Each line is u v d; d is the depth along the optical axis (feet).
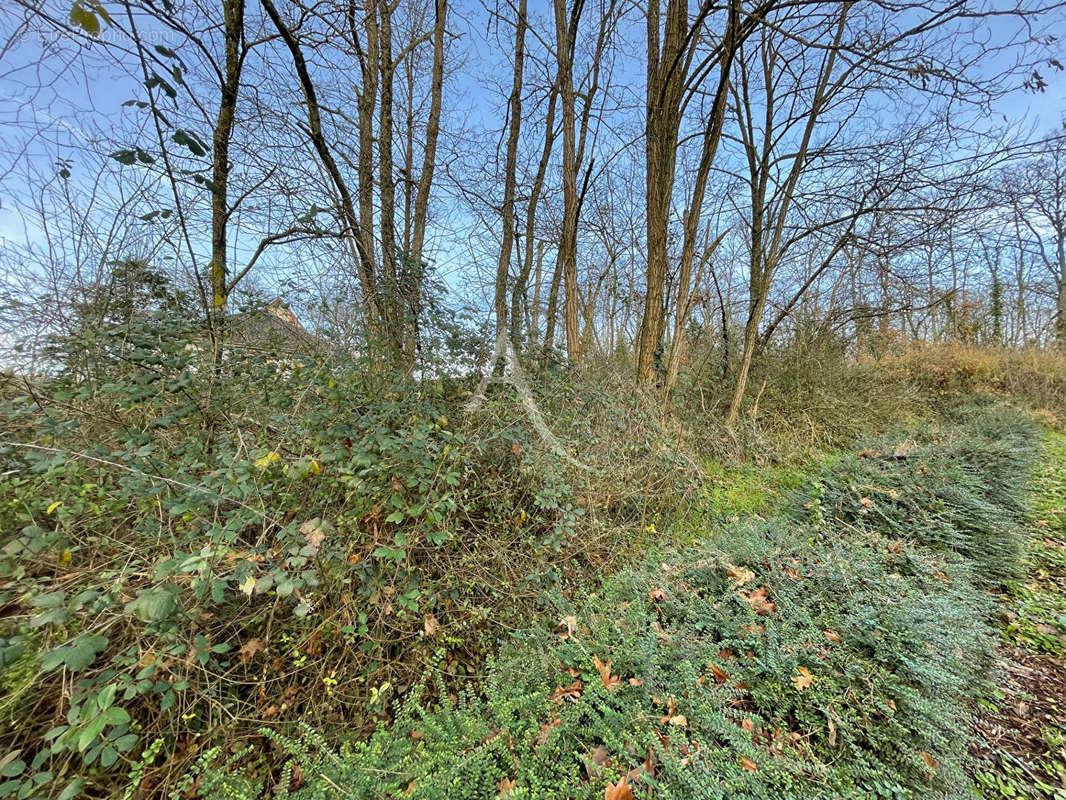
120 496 5.81
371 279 10.81
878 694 5.24
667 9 13.94
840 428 18.38
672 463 11.66
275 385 8.20
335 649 6.13
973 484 11.36
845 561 7.57
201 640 4.77
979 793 4.74
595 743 4.97
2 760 3.87
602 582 8.25
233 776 4.47
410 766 4.43
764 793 4.02
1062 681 6.32
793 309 23.54
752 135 22.27
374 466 6.54
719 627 6.41
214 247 9.78
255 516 5.53
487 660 6.26
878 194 18.65
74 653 3.73
